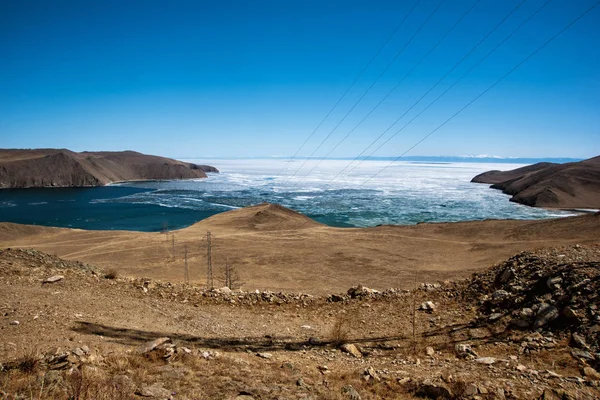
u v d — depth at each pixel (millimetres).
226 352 10625
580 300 11602
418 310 15219
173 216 117500
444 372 9250
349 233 74375
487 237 67375
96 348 9367
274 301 16859
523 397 7543
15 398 5980
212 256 55156
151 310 14227
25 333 9961
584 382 8195
